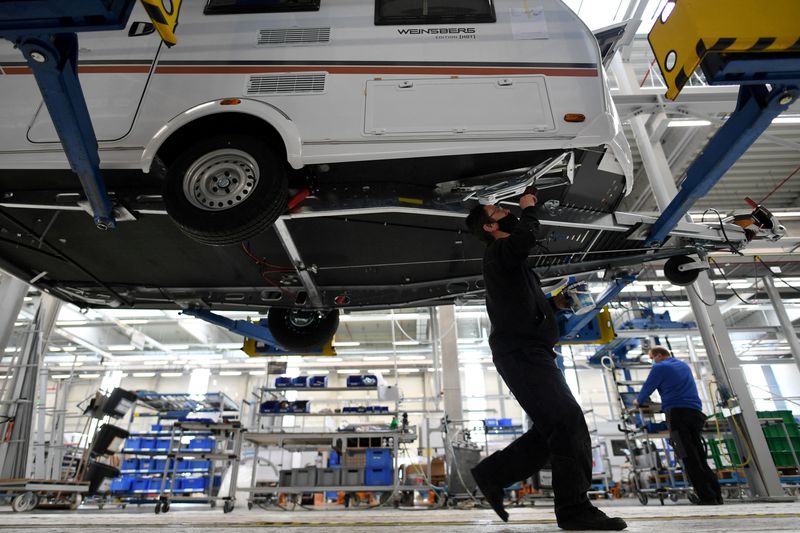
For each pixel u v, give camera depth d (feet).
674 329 25.64
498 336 5.10
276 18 7.88
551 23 7.76
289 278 10.43
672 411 13.23
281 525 5.30
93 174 6.81
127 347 45.85
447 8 7.87
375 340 48.37
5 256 9.65
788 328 30.50
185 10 8.04
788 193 30.01
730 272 32.65
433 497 22.77
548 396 4.58
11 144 7.38
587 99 7.25
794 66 4.85
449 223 8.79
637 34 22.52
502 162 7.57
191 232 6.82
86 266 10.01
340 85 7.37
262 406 24.61
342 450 21.25
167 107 7.41
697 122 20.84
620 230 9.13
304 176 7.69
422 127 7.07
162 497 17.29
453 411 26.48
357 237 9.16
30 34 4.91
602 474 26.30
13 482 17.48
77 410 48.16
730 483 21.25
